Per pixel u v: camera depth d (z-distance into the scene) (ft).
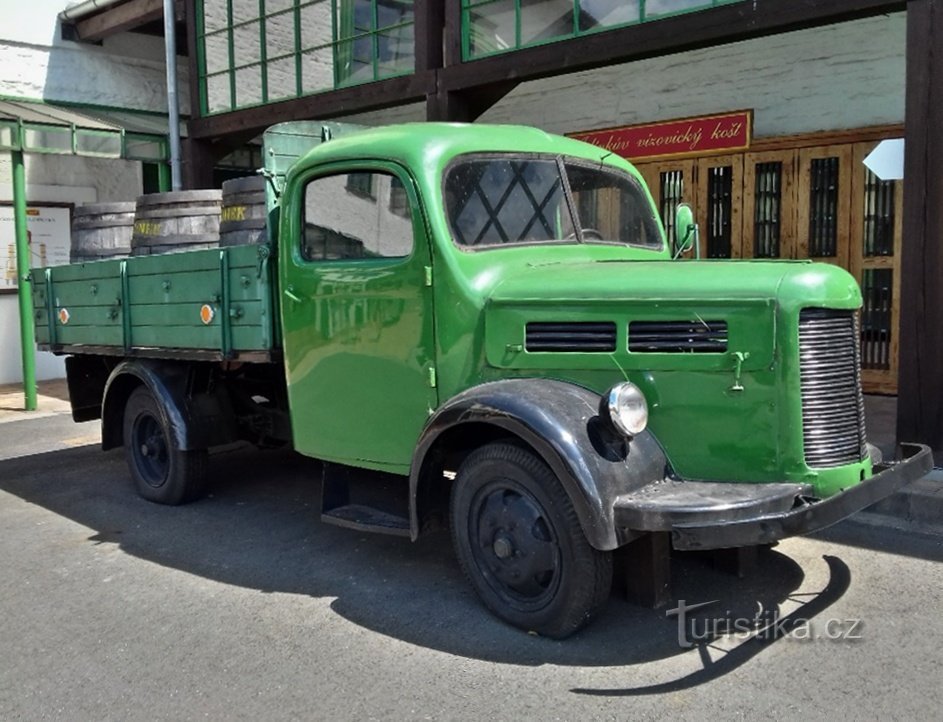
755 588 13.00
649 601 12.20
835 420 11.06
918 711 9.55
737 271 11.30
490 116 33.30
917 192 16.66
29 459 23.84
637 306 11.32
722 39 20.31
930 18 16.25
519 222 13.53
